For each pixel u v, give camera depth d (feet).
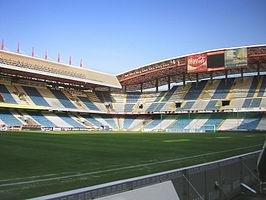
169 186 16.99
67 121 200.23
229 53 174.09
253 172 28.25
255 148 61.52
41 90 210.18
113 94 258.37
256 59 179.63
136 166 33.65
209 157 44.45
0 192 20.47
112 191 13.83
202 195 19.92
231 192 23.61
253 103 181.37
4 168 30.96
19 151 48.37
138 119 235.40
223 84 217.56
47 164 34.37
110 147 60.08
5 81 192.65
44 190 21.20
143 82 242.99
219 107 191.52
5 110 178.60
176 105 217.15
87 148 56.90
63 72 193.16
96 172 29.17
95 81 210.59
